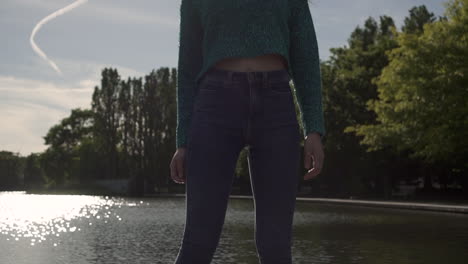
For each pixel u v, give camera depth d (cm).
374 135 3425
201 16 202
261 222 195
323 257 905
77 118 11488
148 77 9012
